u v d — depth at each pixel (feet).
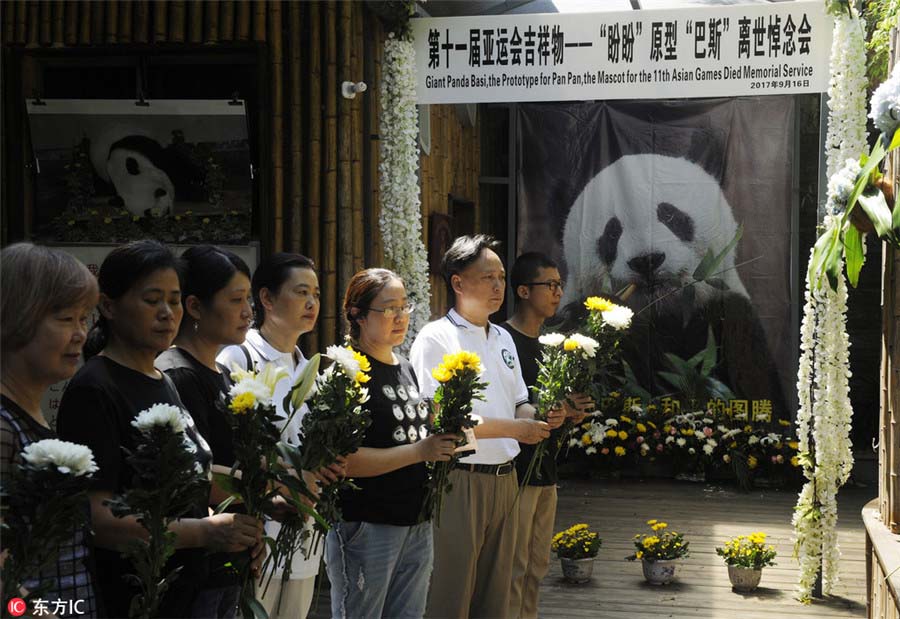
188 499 8.82
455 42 21.91
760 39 20.86
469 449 14.33
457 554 14.99
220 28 22.39
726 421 37.19
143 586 8.74
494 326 16.81
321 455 10.35
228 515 9.62
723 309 37.68
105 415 9.25
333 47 22.71
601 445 37.47
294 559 12.70
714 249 37.68
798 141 37.27
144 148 22.93
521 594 17.08
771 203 37.29
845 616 21.15
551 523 17.97
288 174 23.04
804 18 20.70
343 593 13.15
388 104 22.18
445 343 15.42
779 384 37.29
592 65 21.52
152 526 8.64
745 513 31.53
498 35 21.80
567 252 38.63
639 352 38.22
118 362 9.82
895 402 14.34
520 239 38.91
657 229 38.06
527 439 15.29
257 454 9.63
